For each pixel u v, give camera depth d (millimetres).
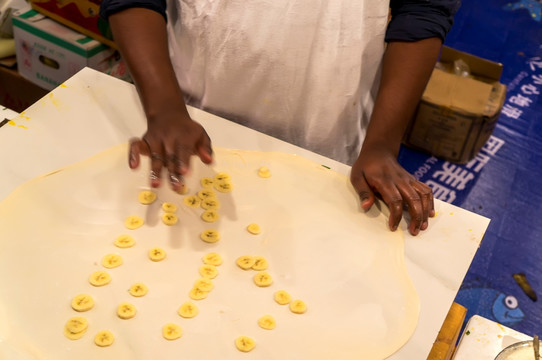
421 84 1336
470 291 2146
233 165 1259
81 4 1958
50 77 2121
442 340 1106
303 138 1482
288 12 1294
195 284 1017
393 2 1404
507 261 2270
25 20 2018
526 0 3555
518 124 2842
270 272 1066
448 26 1354
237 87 1394
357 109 1457
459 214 1233
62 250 1033
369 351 964
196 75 1414
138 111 1340
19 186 1117
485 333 1223
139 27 1268
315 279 1066
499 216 2439
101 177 1171
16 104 2271
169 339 935
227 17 1307
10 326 914
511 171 2631
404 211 1219
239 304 1006
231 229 1129
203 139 1138
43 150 1206
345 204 1218
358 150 1542
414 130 2613
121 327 942
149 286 1007
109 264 1021
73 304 952
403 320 1017
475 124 2502
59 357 891
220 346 940
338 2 1295
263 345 951
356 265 1100
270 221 1158
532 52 3254
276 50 1323
